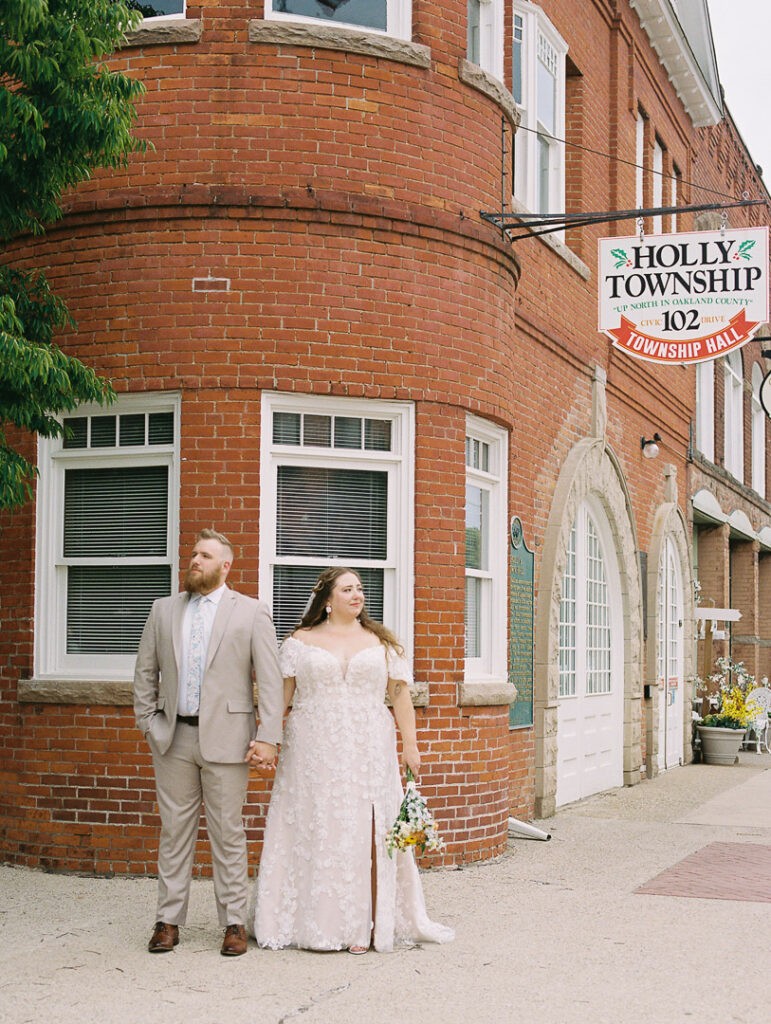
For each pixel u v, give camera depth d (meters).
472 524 10.48
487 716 9.74
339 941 6.67
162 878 6.75
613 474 14.98
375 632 7.12
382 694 7.02
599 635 15.13
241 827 6.80
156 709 6.92
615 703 15.61
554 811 12.54
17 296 8.22
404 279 9.41
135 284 9.12
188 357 9.02
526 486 12.09
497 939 7.02
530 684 11.99
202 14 9.23
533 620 12.12
